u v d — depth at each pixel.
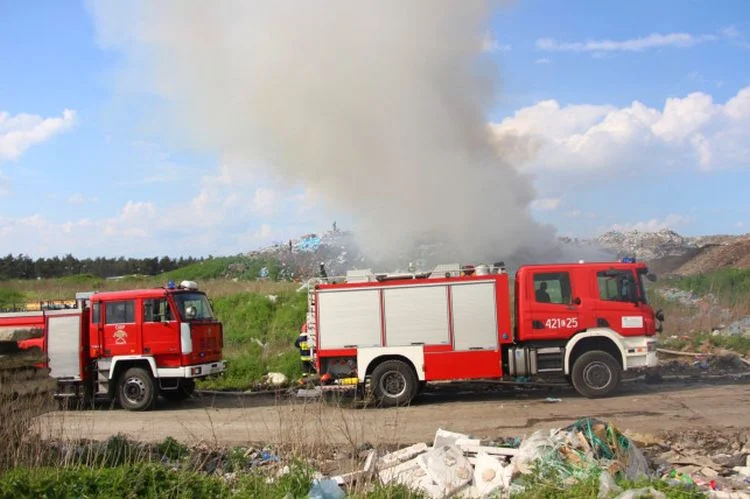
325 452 8.45
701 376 15.49
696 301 24.31
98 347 14.80
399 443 9.49
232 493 6.55
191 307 15.11
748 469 7.56
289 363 18.22
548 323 13.48
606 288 13.51
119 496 6.14
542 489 6.19
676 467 7.67
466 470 7.06
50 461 7.26
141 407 14.55
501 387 15.47
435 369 13.60
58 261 63.94
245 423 12.03
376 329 13.84
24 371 9.10
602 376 13.15
